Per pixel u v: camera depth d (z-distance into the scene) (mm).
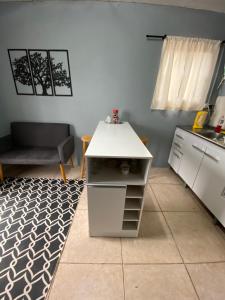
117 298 1046
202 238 1515
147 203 1939
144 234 1517
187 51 2096
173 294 1085
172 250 1379
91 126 2580
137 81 2338
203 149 1802
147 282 1141
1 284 1091
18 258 1255
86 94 2396
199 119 2227
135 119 2547
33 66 2240
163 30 2107
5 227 1528
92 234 1444
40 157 2145
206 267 1264
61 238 1431
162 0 1911
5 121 2537
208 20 2080
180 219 1725
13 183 2223
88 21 2051
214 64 2160
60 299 1024
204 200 1771
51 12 2010
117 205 1303
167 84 2252
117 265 1235
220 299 1075
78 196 1999
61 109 2477
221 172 1531
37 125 2482
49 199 1930
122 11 2018
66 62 2225
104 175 1350
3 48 2158
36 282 1105
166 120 2557
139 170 1453
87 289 1080
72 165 2734
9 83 2332
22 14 2018
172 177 2562
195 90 2297
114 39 2133
